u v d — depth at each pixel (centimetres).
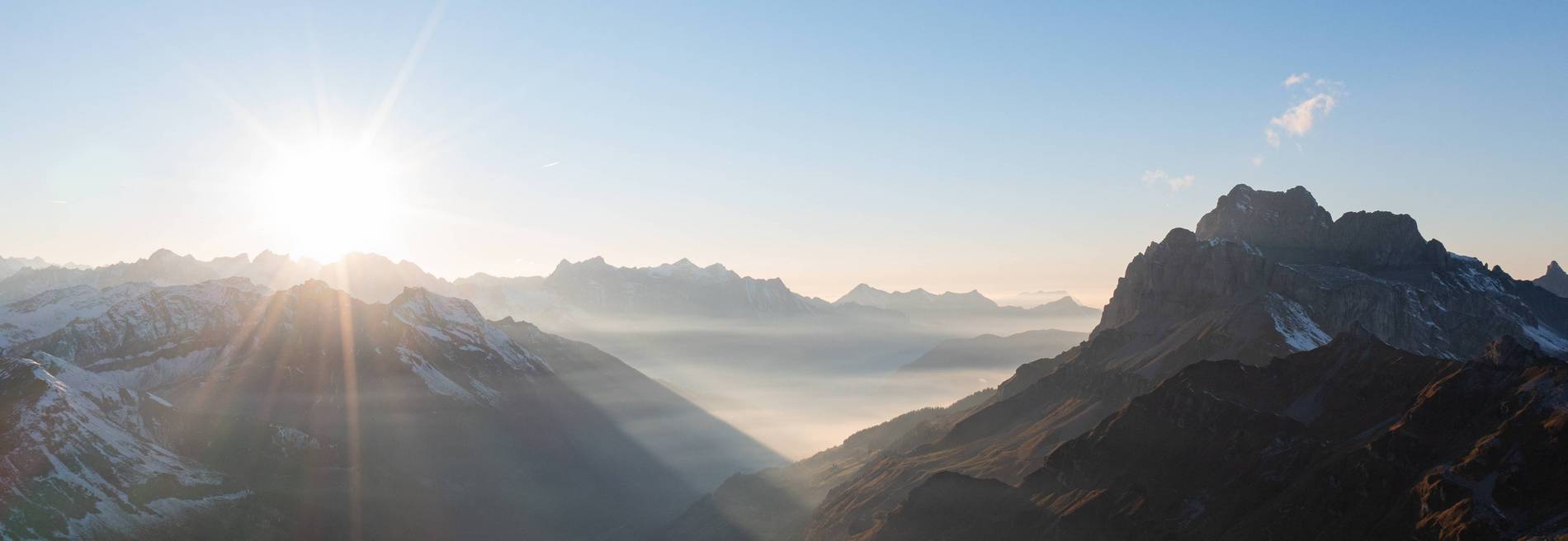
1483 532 16600
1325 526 19138
